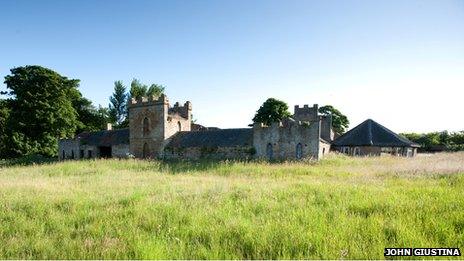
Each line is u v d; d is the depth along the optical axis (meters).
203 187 15.06
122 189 15.15
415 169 20.91
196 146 40.75
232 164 29.97
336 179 18.64
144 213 9.70
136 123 45.50
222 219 8.87
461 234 6.94
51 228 8.73
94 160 36.84
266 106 63.44
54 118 52.75
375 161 32.09
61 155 53.16
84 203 11.53
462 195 11.14
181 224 8.53
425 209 9.02
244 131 40.84
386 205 9.81
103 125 72.31
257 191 13.59
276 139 36.81
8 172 26.95
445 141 67.19
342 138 50.31
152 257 6.18
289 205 10.62
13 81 51.06
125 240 7.40
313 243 6.73
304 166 27.69
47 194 13.70
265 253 6.57
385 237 7.09
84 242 7.27
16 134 49.62
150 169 27.98
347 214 9.12
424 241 6.62
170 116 44.34
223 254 6.37
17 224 8.91
